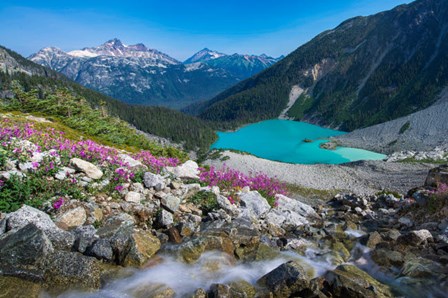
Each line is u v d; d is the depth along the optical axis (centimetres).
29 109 4597
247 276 779
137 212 1034
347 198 2391
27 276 630
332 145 15075
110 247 770
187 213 1145
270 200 1680
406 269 809
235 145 17962
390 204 2133
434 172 2414
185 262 810
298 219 1474
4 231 730
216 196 1297
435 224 1238
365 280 721
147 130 18425
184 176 1520
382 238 1089
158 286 689
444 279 738
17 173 968
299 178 7344
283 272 719
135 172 1292
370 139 15425
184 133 18800
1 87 13912
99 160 1330
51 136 1669
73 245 763
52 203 898
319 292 682
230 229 987
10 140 1223
